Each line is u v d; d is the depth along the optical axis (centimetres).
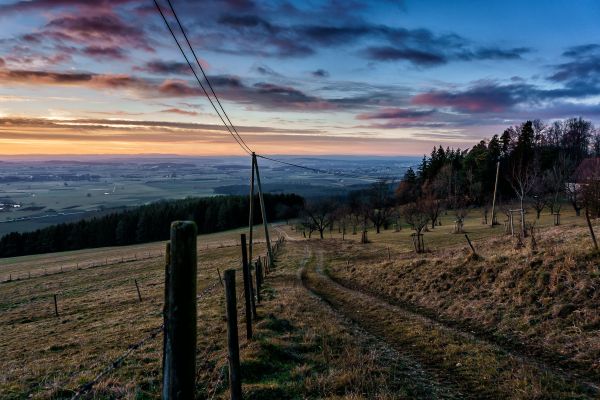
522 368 1077
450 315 1709
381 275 2698
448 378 1078
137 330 1686
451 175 10419
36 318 2864
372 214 8675
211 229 13900
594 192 4300
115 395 923
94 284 4809
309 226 9119
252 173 3309
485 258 2120
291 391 931
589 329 1237
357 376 1005
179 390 465
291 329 1479
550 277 1571
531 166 8188
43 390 995
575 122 12788
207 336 1398
